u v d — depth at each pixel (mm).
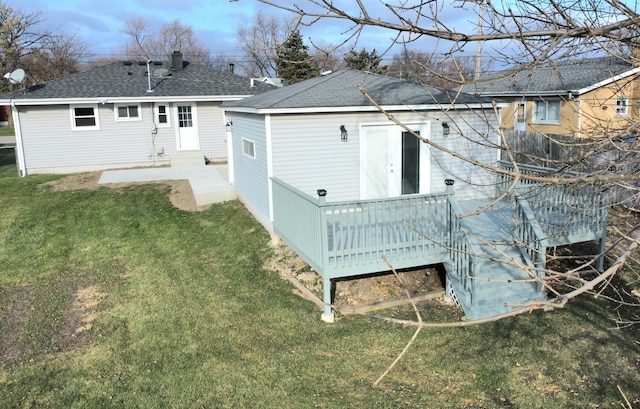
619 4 3287
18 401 6711
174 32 47250
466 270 8953
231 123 15727
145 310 9336
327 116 11773
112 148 21250
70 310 9414
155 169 20547
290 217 10570
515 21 3229
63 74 51281
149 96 21062
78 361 7668
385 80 14055
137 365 7523
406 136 12430
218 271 10992
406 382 6988
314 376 7164
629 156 3895
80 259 11984
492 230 10125
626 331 8195
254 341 8148
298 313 9055
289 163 11719
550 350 7664
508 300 8906
